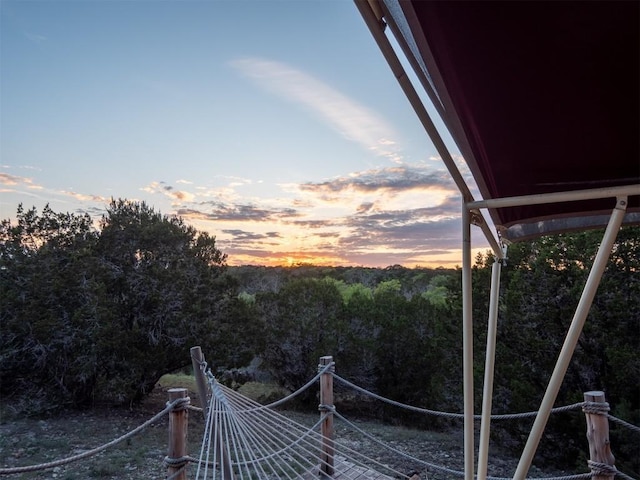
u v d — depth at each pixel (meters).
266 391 10.68
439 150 1.50
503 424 6.28
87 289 8.42
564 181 1.75
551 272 6.17
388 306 10.23
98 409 8.48
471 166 1.61
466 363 1.77
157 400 9.55
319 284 10.66
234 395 3.50
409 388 9.38
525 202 1.56
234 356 9.26
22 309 8.43
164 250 9.41
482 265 7.24
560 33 1.00
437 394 7.95
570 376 5.95
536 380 6.20
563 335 6.04
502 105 1.29
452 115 1.31
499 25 0.99
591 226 2.31
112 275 8.74
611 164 1.59
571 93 1.22
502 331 6.62
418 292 11.68
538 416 1.36
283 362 10.29
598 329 5.67
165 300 8.68
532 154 1.57
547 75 1.15
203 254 9.82
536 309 6.30
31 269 8.75
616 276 5.71
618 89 1.19
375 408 9.63
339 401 9.98
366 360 9.73
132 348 8.38
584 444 5.62
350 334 9.84
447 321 7.98
